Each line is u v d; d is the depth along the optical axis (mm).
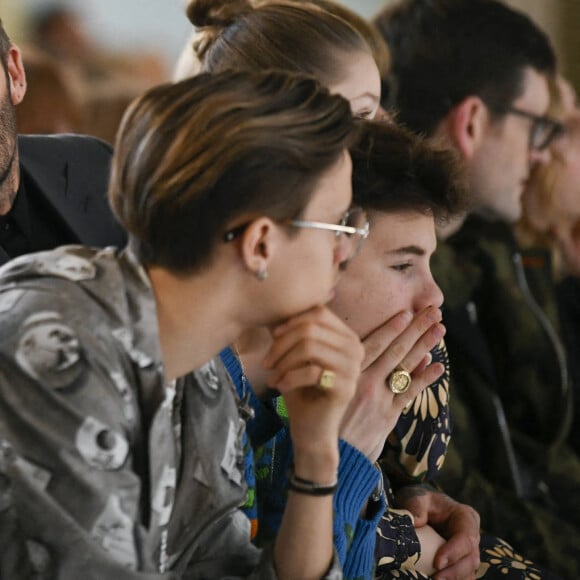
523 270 9156
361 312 4812
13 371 3297
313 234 3506
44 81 8352
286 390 3762
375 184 4711
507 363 8523
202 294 3498
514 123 8844
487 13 8922
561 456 8523
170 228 3375
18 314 3363
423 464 5984
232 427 4004
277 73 3508
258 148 3312
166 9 8906
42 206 6152
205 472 3871
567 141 9164
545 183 9156
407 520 5676
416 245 4793
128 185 3426
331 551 3998
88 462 3324
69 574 3338
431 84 8906
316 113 3436
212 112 3338
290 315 3635
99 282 3475
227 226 3379
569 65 10953
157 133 3373
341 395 3775
